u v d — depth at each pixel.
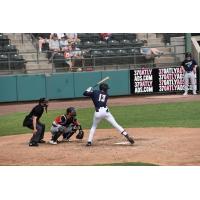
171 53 66.88
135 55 65.94
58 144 30.73
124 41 69.62
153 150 27.36
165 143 29.38
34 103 59.22
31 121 30.19
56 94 60.59
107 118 28.95
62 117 30.61
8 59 62.22
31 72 63.31
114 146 29.14
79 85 61.16
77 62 64.88
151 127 36.41
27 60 63.03
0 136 35.28
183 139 30.52
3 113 49.84
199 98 56.81
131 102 55.78
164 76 63.44
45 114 46.97
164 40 71.81
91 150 28.12
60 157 26.50
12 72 62.00
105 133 34.81
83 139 32.62
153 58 67.88
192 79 61.59
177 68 63.75
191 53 65.94
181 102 53.19
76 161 25.31
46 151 28.33
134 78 62.62
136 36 71.94
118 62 66.44
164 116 42.72
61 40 66.38
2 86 58.84
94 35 69.56
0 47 64.56
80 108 51.62
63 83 60.75
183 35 71.94
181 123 37.91
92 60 65.31
